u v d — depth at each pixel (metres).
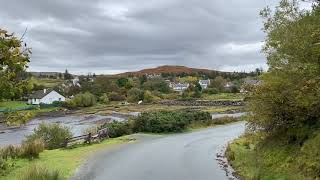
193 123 49.44
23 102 127.19
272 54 19.02
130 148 29.67
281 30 17.70
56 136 32.56
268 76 19.05
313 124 18.69
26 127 74.75
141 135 39.91
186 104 114.31
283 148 19.45
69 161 23.00
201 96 136.50
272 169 18.06
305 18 17.19
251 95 21.33
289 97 18.31
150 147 30.33
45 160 23.16
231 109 88.69
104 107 119.88
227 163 22.64
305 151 16.80
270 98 19.50
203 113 53.69
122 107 115.25
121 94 143.62
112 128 40.06
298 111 18.81
